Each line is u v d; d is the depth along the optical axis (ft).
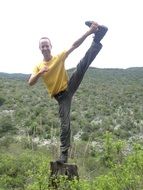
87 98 266.98
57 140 148.15
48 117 193.47
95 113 215.92
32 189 22.94
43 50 23.72
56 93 24.16
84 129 174.70
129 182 22.08
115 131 173.17
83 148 115.14
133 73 414.21
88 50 23.86
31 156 91.97
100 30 23.40
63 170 24.00
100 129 178.40
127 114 220.43
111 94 286.46
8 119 184.24
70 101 24.40
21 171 78.74
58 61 23.79
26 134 165.58
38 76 22.86
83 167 83.46
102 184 21.80
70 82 24.27
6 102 233.96
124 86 328.29
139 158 22.71
